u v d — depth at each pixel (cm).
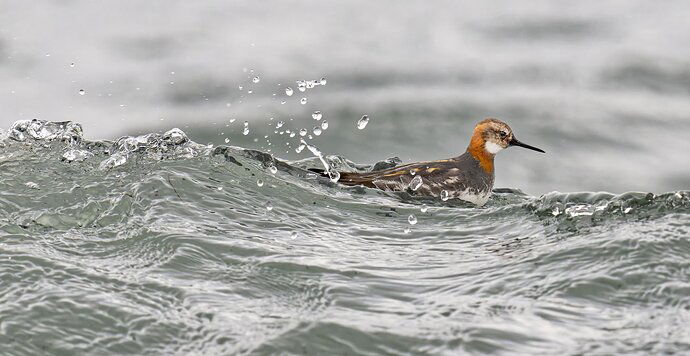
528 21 2856
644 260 918
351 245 1026
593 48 2659
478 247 1018
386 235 1073
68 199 1074
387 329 799
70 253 948
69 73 2398
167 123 2136
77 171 1155
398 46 2664
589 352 753
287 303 855
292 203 1162
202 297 861
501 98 2336
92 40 2631
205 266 929
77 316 822
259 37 2686
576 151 2097
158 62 2491
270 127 2128
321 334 789
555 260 943
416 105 2270
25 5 2884
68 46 2578
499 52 2644
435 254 998
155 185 1127
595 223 1051
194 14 2875
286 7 2962
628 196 1102
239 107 2223
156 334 798
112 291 867
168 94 2292
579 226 1048
